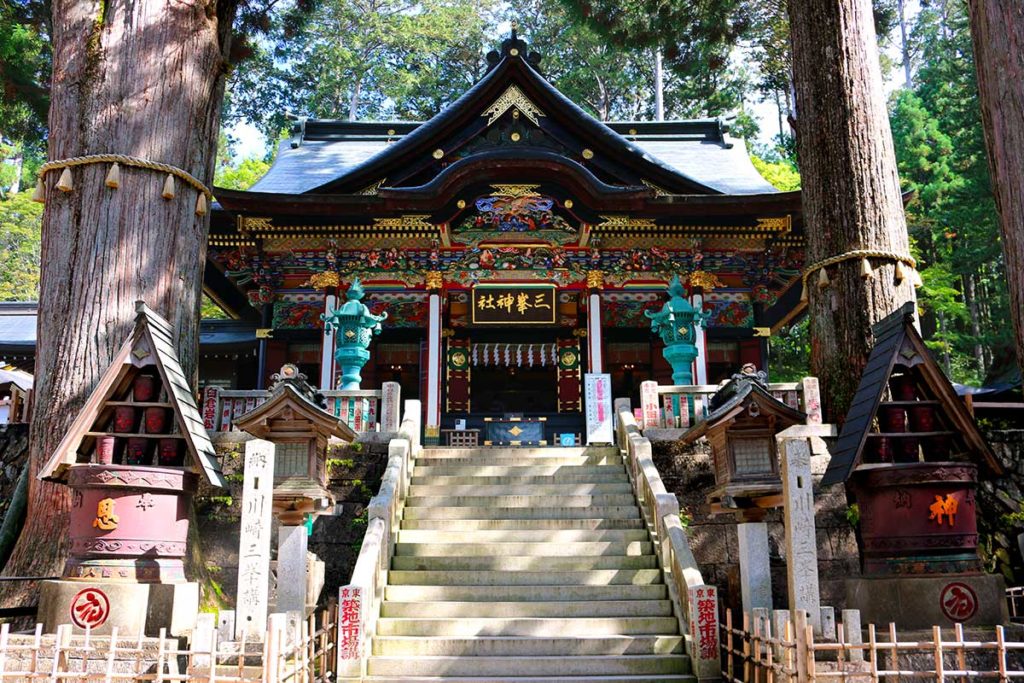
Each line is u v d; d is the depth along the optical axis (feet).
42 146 54.95
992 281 97.91
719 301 64.95
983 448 23.80
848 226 34.45
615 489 35.17
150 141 31.50
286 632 21.04
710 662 24.34
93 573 21.74
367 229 61.52
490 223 63.00
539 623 26.84
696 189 62.69
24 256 124.67
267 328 63.77
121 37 32.09
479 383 72.23
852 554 33.09
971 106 91.86
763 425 25.94
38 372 29.84
